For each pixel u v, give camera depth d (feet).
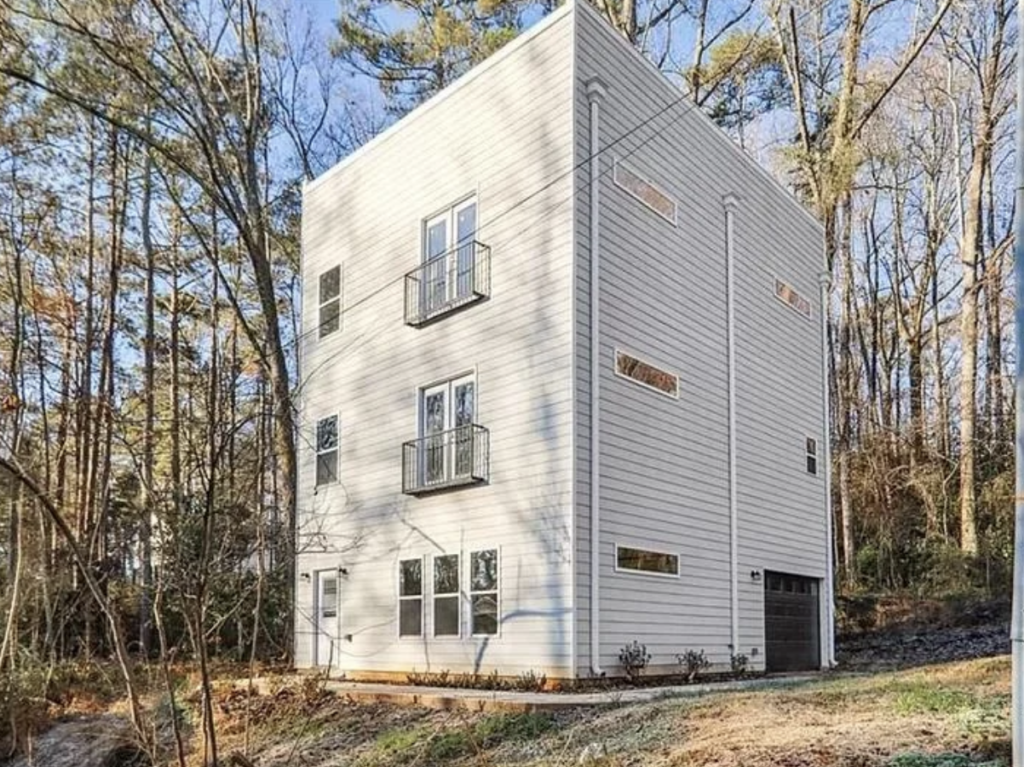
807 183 69.10
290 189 78.38
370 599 41.81
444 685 35.76
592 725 23.57
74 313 57.11
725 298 43.96
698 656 37.32
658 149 40.16
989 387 74.43
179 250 72.49
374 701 31.60
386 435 42.65
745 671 40.52
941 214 85.66
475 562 36.65
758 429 45.24
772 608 44.62
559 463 33.71
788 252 50.88
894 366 87.71
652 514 36.70
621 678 33.50
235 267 73.87
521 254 36.83
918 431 75.97
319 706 31.81
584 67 36.32
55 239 59.47
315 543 35.94
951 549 62.95
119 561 35.78
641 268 38.04
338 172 48.83
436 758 23.41
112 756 30.53
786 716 21.70
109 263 66.08
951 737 17.35
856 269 91.91
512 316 36.81
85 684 39.91
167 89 55.67
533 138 37.09
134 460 28.86
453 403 39.37
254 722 30.60
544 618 33.19
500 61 39.14
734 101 74.79
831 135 71.10
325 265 48.96
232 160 61.77
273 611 47.98
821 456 51.72
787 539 46.60
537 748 22.39
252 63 59.62
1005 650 43.83
